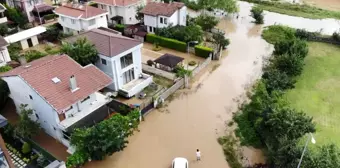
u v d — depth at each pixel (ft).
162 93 130.93
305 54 165.99
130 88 134.00
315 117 118.01
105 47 128.67
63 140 103.09
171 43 181.78
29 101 105.70
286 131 92.27
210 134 111.86
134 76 141.59
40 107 102.06
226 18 245.65
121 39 134.62
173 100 133.49
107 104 116.67
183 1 260.83
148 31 198.70
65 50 128.98
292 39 176.55
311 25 228.84
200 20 209.15
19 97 109.70
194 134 111.96
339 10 262.88
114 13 210.79
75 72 110.11
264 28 223.30
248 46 192.13
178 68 151.33
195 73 154.20
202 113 124.36
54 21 220.02
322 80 147.43
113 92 132.67
